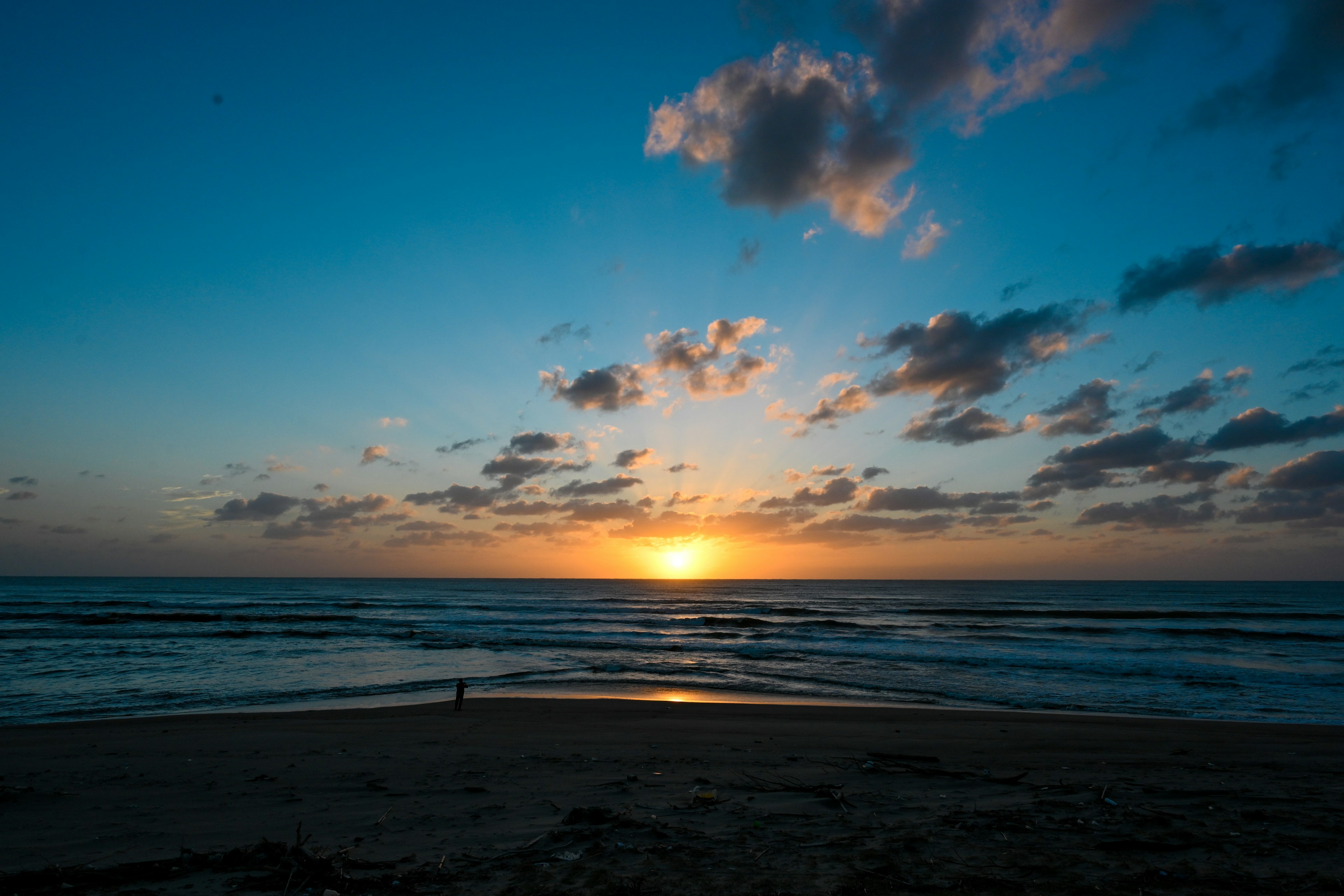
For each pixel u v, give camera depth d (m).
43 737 13.77
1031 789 8.55
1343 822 6.50
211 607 66.69
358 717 16.86
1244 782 9.16
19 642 34.66
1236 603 90.00
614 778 9.54
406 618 54.59
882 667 28.98
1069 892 4.62
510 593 116.94
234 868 5.29
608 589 148.25
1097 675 26.92
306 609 65.56
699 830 6.43
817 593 130.38
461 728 14.96
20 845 6.27
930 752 12.26
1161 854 5.49
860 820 6.79
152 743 12.84
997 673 27.48
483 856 5.64
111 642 34.94
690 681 25.00
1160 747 12.86
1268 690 23.61
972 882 4.79
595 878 4.88
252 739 13.37
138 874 5.14
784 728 15.30
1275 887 4.71
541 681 24.80
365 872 5.20
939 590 150.88
